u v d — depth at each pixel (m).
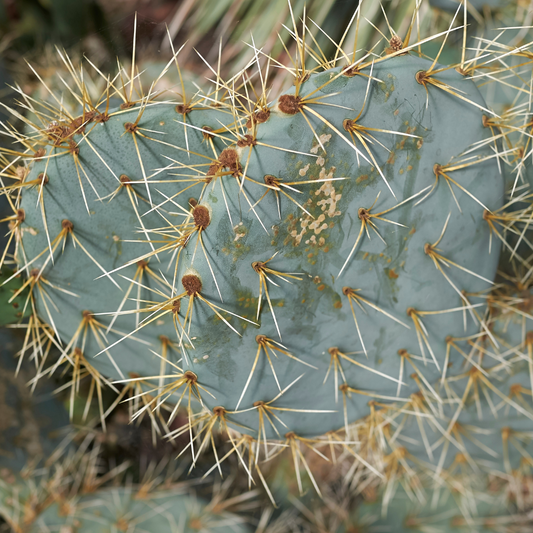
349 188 0.90
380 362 0.96
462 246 0.95
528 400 1.05
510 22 1.07
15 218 0.95
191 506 1.11
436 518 1.13
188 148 0.94
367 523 1.14
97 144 0.93
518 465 1.09
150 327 0.97
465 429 1.06
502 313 1.01
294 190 0.88
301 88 0.88
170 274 0.96
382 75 0.89
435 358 0.97
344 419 0.97
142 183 0.94
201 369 0.91
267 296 0.89
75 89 1.18
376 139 0.90
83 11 1.34
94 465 1.13
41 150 0.94
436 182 0.92
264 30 1.20
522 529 1.13
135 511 1.09
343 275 0.92
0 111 1.15
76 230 0.94
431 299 0.95
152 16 1.38
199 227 0.88
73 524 1.08
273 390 0.93
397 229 0.92
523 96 1.03
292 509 1.15
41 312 0.97
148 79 1.16
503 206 0.96
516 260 1.02
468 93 0.92
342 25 1.18
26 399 1.11
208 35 1.24
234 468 1.15
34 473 1.10
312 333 0.92
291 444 0.96
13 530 1.07
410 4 1.14
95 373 1.00
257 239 0.89
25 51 1.29
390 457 1.08
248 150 0.88
